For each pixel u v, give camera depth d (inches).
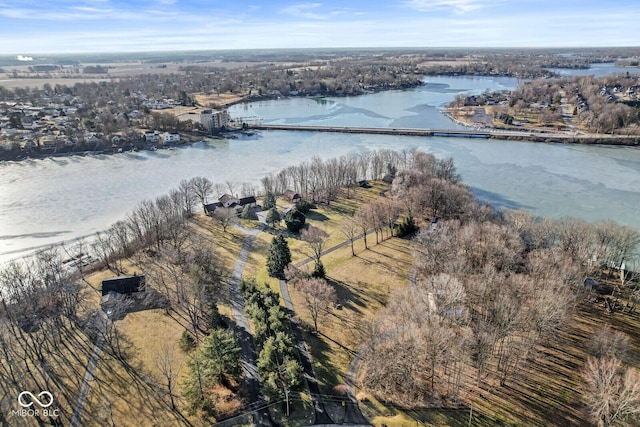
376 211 5684.1
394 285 4618.6
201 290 4057.6
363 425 2935.5
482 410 2994.6
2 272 4714.6
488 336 3196.4
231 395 3225.9
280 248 4788.4
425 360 3221.0
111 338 3806.6
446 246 4394.7
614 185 7864.2
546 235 4945.9
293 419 3002.0
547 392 3127.5
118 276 4813.0
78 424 2984.7
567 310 3695.9
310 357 3592.5
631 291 4439.0
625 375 2972.4
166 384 3326.8
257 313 3700.8
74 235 6264.8
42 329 3794.3
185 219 6441.9
